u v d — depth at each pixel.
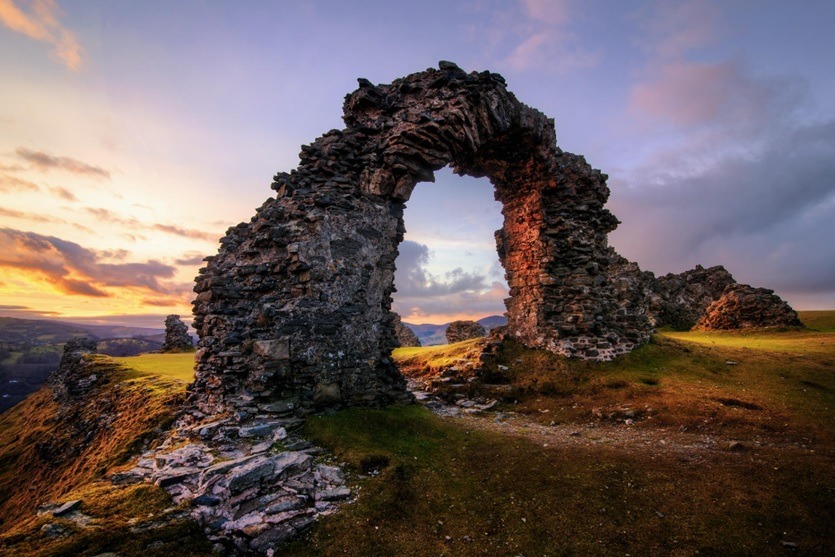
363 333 11.82
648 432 10.46
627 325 17.86
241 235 12.92
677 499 6.71
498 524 6.28
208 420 9.68
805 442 8.84
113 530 5.11
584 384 14.65
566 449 9.12
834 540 5.52
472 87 14.69
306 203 11.46
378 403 11.81
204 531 5.50
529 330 18.36
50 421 19.62
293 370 10.34
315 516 6.15
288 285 11.11
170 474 6.71
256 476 6.69
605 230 19.44
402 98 14.46
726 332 23.94
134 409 13.09
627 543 5.70
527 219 19.25
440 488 7.39
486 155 18.83
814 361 14.59
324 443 8.57
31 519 5.56
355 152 12.98
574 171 18.77
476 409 13.52
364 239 12.21
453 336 29.89
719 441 9.33
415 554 5.56
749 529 5.85
